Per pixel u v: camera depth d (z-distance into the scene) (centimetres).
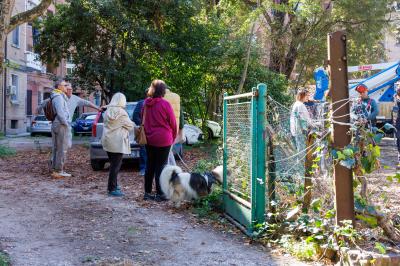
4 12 1380
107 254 544
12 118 3406
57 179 1047
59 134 1059
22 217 702
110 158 865
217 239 611
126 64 2116
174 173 769
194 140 1889
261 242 588
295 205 591
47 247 565
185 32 2100
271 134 611
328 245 509
